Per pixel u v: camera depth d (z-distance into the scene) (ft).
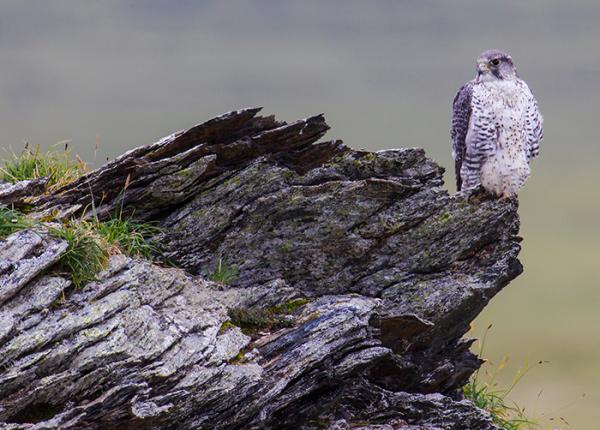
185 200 44.70
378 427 43.24
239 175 44.88
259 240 45.14
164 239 44.01
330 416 42.73
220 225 44.62
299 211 45.24
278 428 41.29
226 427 39.32
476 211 46.73
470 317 47.60
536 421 51.98
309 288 45.60
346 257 45.78
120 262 40.19
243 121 44.47
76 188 43.65
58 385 36.01
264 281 44.98
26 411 35.96
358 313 42.52
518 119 55.31
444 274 46.57
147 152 44.19
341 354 41.65
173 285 41.39
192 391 37.88
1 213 39.88
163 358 38.09
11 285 37.06
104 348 37.04
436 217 46.39
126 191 43.93
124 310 38.47
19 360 35.88
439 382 47.47
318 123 45.24
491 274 47.19
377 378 45.27
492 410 51.78
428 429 44.09
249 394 39.19
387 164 46.47
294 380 40.63
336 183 45.37
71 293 38.50
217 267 44.57
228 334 40.60
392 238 46.16
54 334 36.63
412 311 45.75
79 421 35.73
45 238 39.40
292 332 41.50
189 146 44.50
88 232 40.16
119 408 36.47
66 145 48.06
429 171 46.83
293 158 45.98
